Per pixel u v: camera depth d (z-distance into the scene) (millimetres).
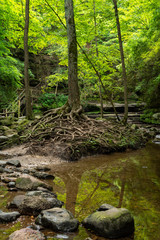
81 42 10711
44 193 2678
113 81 14320
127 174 3938
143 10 12453
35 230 1858
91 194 2908
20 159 4922
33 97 19422
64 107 7406
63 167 4449
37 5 10852
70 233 1926
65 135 5949
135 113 17828
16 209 2371
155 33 11734
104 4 11383
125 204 2566
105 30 11758
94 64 9523
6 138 6168
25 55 8820
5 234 1856
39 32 11852
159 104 14461
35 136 6172
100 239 1857
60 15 10586
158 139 8750
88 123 7121
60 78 14602
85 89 19297
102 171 4156
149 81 13758
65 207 2479
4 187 3047
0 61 12320
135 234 1935
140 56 12953
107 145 6031
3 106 14047
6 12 11117
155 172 4059
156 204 2562
